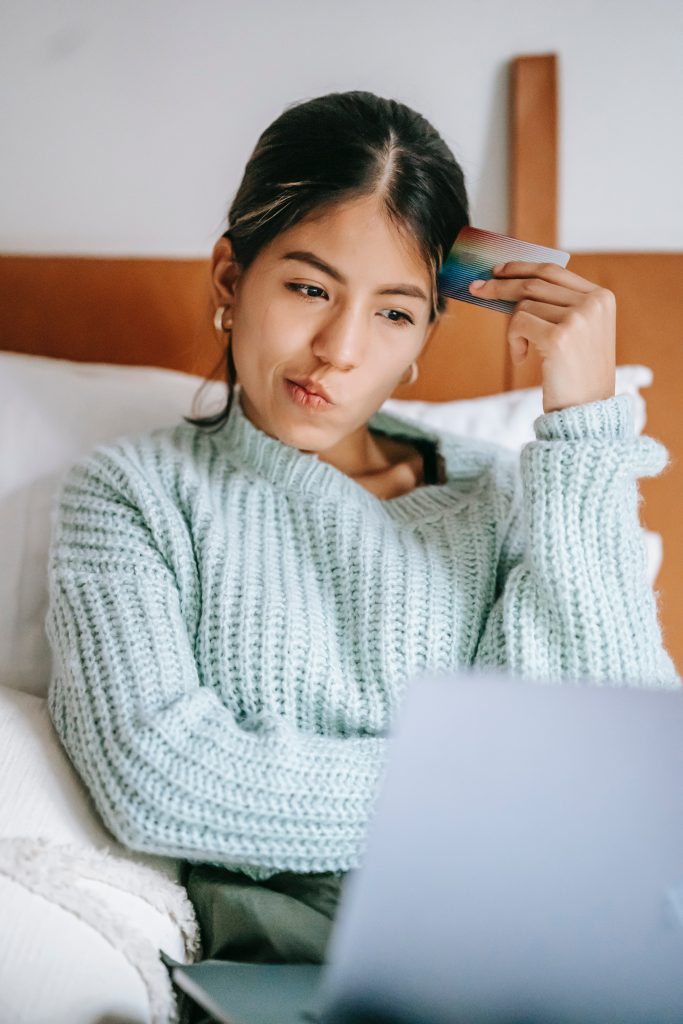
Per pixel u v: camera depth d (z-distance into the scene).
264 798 0.66
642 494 1.21
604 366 0.81
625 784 0.42
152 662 0.72
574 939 0.45
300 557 0.85
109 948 0.59
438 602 0.81
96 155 1.32
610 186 1.25
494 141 1.26
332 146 0.78
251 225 0.82
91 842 0.67
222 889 0.69
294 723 0.77
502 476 0.94
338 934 0.44
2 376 1.05
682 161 1.24
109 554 0.80
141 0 1.27
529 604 0.77
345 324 0.79
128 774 0.66
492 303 0.85
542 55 1.20
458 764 0.42
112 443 0.93
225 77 1.28
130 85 1.29
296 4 1.25
